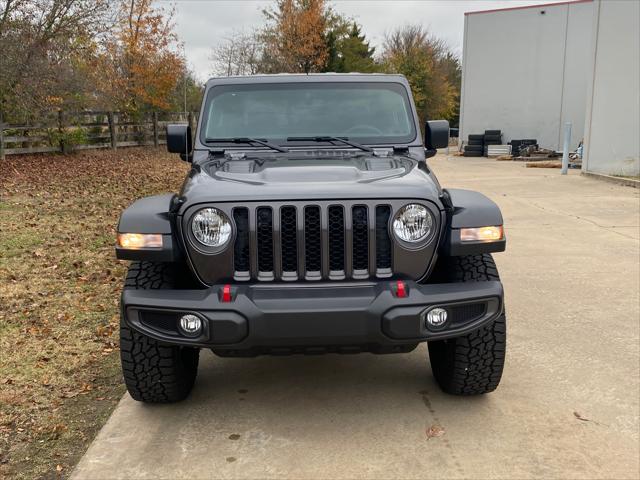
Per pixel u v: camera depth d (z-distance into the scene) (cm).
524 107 2588
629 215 997
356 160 398
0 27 1698
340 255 322
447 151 2989
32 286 617
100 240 821
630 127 1460
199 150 437
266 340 308
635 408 367
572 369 420
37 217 964
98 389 402
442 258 365
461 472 305
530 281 629
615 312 533
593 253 744
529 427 346
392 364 438
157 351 349
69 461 320
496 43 2592
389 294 311
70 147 2058
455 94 5797
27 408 375
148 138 2706
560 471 305
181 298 314
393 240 320
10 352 457
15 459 321
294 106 454
